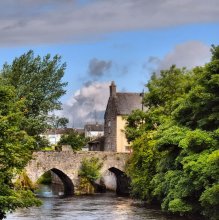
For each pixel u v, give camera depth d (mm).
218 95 37500
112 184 80062
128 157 75188
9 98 29203
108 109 98688
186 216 43312
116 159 74812
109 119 98000
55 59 70812
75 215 47219
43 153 69562
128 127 67875
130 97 96562
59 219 44375
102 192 76500
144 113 65812
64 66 71438
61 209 52219
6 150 26750
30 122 64938
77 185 72375
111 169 77562
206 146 36000
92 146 108750
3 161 26953
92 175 73062
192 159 35250
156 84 64312
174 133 39219
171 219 43562
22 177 64438
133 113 67188
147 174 53531
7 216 45750
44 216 46312
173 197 38531
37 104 68688
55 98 69812
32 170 68125
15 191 26969
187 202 37031
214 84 36906
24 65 69125
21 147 28188
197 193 36656
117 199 63906
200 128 38375
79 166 72875
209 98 37219
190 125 40438
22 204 26453
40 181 98250
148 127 63031
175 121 42500
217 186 31094
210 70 38125
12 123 28219
